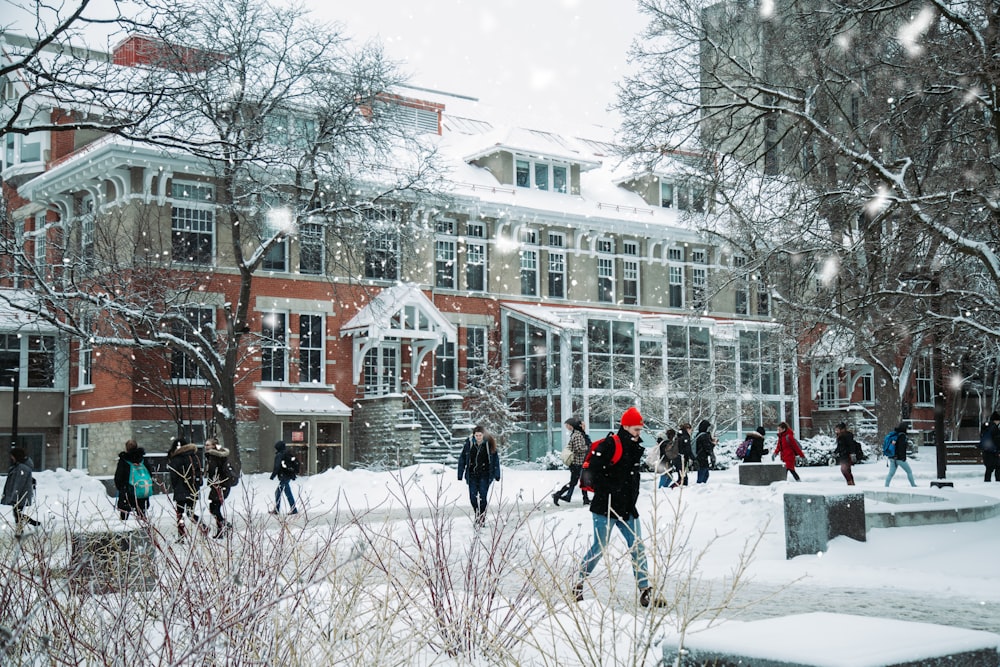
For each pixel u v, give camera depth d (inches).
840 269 823.1
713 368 1947.6
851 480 1088.2
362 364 1780.3
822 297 884.0
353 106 1376.7
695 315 1098.1
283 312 1710.1
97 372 1617.9
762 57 1080.2
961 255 837.2
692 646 187.3
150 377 1502.2
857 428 2269.9
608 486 413.7
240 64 1212.5
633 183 2251.5
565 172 2124.8
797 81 952.3
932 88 806.5
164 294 1393.9
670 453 1167.0
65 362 1694.1
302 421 1664.6
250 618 225.9
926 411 2534.5
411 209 1553.9
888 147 879.1
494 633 266.1
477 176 2025.1
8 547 283.1
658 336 2003.0
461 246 1941.4
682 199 1154.0
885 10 839.7
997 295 917.2
